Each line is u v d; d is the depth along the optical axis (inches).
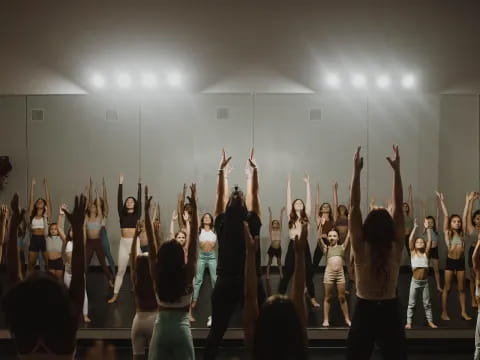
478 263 226.8
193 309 281.0
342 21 317.7
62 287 84.1
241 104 316.2
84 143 317.1
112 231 312.8
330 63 318.0
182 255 138.3
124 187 316.8
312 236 311.9
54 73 320.8
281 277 308.7
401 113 316.8
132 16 319.0
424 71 318.0
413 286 262.5
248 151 316.2
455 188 316.2
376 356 243.8
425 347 259.0
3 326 261.1
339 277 264.7
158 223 314.8
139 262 170.6
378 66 318.0
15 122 316.2
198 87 319.3
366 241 141.8
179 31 318.3
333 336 259.1
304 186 315.3
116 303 290.0
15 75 320.8
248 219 167.5
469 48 317.7
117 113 318.0
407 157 316.2
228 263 165.3
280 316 82.5
